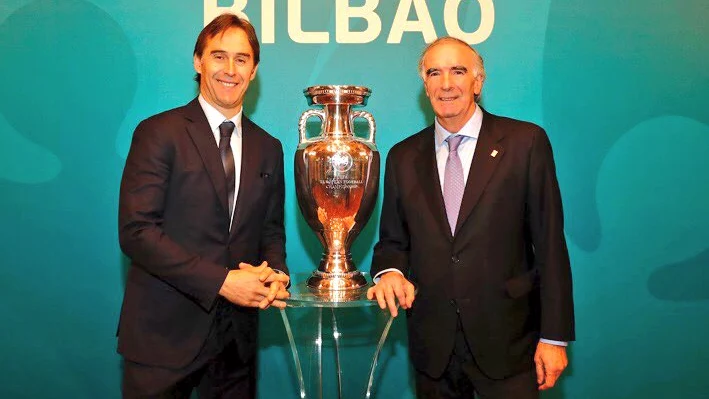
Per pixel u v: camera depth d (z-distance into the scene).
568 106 1.91
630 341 1.95
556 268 1.40
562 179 1.93
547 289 1.40
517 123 1.48
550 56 1.90
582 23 1.90
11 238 1.93
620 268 1.94
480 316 1.41
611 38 1.90
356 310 1.70
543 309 1.40
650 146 1.92
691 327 1.94
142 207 1.34
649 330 1.95
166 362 1.36
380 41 1.91
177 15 1.90
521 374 1.43
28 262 1.94
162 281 1.40
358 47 1.92
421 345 1.47
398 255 1.54
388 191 1.56
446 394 1.49
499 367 1.41
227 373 1.50
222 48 1.42
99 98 1.91
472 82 1.47
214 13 1.90
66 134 1.92
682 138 1.91
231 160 1.46
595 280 1.94
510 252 1.42
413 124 1.93
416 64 1.92
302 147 1.53
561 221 1.42
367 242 1.95
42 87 1.91
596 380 1.96
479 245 1.41
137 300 1.40
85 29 1.90
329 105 1.53
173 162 1.38
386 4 1.91
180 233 1.39
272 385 1.96
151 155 1.37
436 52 1.45
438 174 1.49
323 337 1.71
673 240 1.93
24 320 1.95
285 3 1.91
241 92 1.46
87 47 1.91
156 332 1.38
